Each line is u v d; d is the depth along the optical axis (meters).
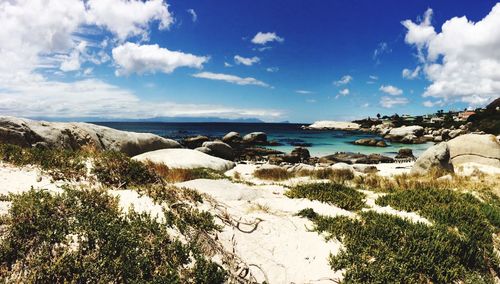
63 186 6.78
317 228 7.39
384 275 5.95
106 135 21.52
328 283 5.79
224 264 5.80
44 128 17.91
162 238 5.64
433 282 6.30
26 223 5.12
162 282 4.91
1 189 6.53
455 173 19.34
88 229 5.30
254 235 6.85
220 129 117.88
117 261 4.88
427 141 65.62
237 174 18.92
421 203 9.68
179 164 19.52
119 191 7.61
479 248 7.61
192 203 7.43
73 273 4.61
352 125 114.50
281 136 75.69
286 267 6.08
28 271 4.55
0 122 16.12
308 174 20.64
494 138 23.62
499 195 12.74
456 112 139.88
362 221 7.93
